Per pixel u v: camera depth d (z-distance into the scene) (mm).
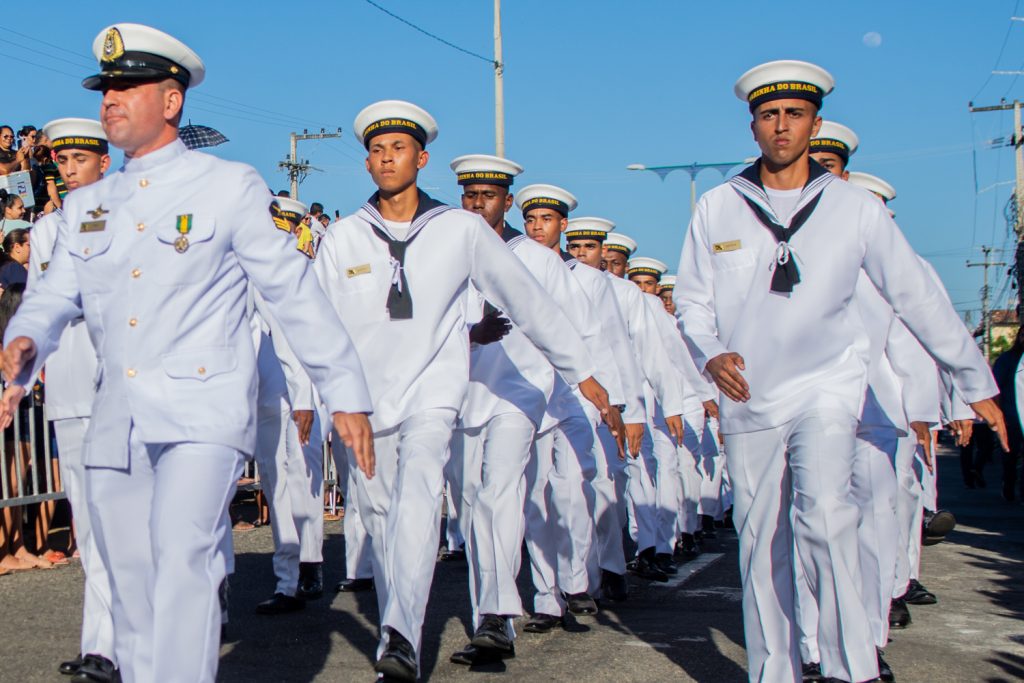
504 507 5434
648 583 7809
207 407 3402
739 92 4520
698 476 9359
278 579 6598
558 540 6492
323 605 6781
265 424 6590
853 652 4219
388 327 4953
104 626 4883
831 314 4367
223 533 3426
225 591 5840
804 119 4375
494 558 5375
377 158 5051
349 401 3449
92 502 3467
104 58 3516
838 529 4199
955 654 5617
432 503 4684
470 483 5645
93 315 3508
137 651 3490
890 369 5609
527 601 6973
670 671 5184
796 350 4352
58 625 6000
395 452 4961
